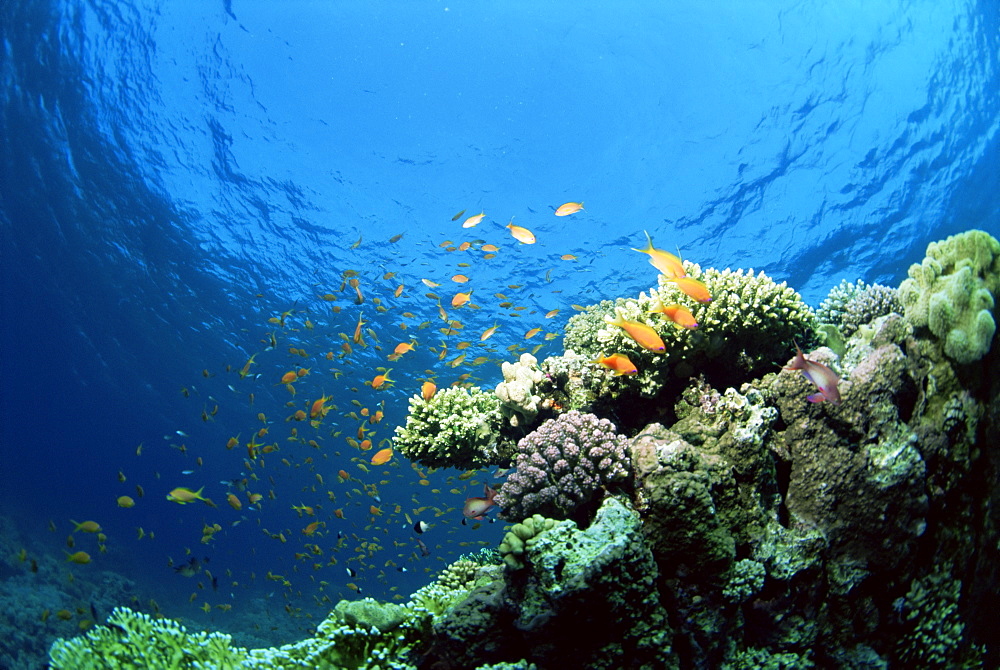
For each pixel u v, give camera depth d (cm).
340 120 2206
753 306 484
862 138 1991
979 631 445
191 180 2367
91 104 2183
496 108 2205
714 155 2109
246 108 2134
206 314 3042
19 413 5284
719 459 419
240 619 2356
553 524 373
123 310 3272
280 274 2661
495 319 2533
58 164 2478
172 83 2062
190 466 5294
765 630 394
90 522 762
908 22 1741
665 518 381
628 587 337
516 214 2345
